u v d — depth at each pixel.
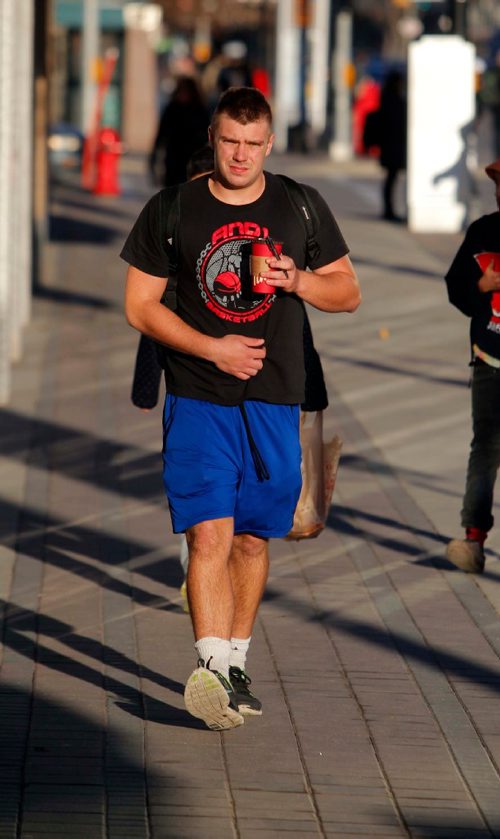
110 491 20.00
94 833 10.58
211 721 11.99
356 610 15.60
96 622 15.06
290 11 102.44
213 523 12.29
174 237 12.17
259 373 12.31
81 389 26.38
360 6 159.12
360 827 10.85
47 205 45.06
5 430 23.30
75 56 98.25
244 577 12.91
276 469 12.41
